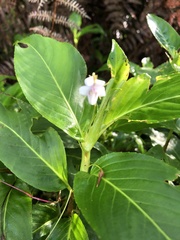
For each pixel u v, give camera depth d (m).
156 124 0.24
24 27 0.54
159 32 0.24
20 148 0.18
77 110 0.19
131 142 0.26
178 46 0.24
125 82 0.18
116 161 0.18
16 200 0.18
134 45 0.53
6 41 0.54
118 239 0.14
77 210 0.20
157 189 0.16
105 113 0.18
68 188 0.19
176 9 0.42
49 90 0.19
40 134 0.21
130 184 0.16
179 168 0.24
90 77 0.17
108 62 0.18
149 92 0.18
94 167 0.18
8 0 0.50
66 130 0.19
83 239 0.17
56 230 0.18
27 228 0.18
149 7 0.48
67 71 0.20
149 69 0.25
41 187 0.18
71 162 0.22
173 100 0.18
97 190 0.16
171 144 0.26
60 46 0.20
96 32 0.55
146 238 0.14
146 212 0.15
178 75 0.17
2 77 0.34
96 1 0.55
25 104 0.22
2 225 0.18
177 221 0.15
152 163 0.17
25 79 0.19
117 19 0.53
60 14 0.52
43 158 0.19
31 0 0.41
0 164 0.20
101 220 0.15
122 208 0.15
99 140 0.25
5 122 0.19
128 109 0.19
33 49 0.20
